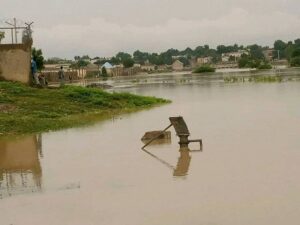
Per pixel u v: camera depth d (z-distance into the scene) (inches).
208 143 713.0
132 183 517.3
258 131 785.6
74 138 828.6
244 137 739.4
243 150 643.5
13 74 1411.2
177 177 529.3
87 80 3560.5
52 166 625.9
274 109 1079.0
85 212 432.1
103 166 607.8
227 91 1815.9
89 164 624.1
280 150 625.0
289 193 440.8
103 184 520.7
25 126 937.5
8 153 722.8
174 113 1152.2
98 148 729.6
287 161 561.6
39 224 409.7
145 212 420.5
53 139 827.4
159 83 2967.5
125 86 2704.2
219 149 663.8
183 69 7726.4
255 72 3927.2
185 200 444.1
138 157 649.6
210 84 2491.4
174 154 654.5
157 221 397.4
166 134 778.2
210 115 1055.6
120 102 1374.3
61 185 528.4
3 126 925.2
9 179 571.5
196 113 1114.7
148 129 902.4
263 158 585.9
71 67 4776.1
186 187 486.3
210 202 432.8
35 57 2746.1
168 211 418.3
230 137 749.3
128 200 457.7
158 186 498.0
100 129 924.6
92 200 465.7
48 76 2942.9
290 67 5073.8
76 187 515.5
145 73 6402.6
